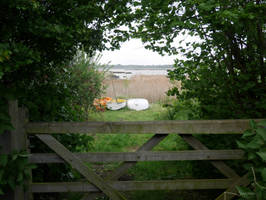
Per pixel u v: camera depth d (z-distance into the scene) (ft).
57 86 9.87
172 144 17.61
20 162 6.56
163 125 7.41
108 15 9.78
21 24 6.45
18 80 7.70
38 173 8.98
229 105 9.57
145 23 9.71
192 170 12.25
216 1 7.59
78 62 22.99
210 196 10.03
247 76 9.00
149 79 52.03
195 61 10.46
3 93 6.33
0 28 6.51
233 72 10.14
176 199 9.82
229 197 7.75
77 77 21.88
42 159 7.62
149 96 46.70
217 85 10.05
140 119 28.76
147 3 8.80
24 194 7.59
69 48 8.54
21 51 5.79
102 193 7.89
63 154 7.52
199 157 7.68
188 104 11.39
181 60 10.78
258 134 6.49
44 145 9.17
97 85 25.93
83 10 7.22
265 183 6.22
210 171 10.92
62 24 6.76
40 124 7.39
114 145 18.31
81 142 9.87
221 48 9.96
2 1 5.73
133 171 13.23
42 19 6.29
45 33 6.38
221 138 9.80
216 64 10.38
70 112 10.97
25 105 7.80
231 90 9.58
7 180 6.39
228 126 7.42
